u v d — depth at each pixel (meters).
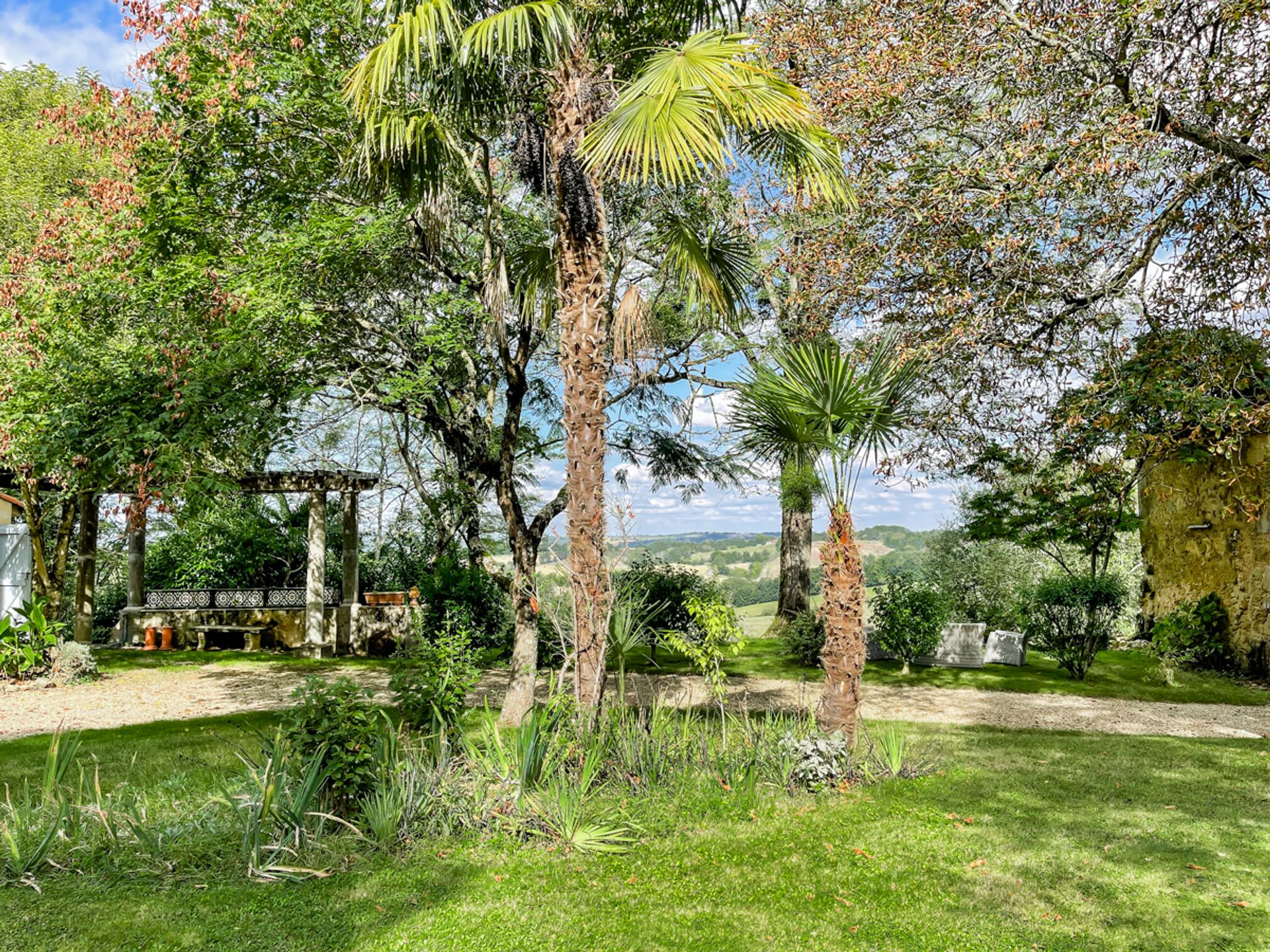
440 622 11.51
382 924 3.44
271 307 6.79
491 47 5.20
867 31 7.56
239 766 6.10
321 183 8.08
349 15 7.54
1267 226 7.15
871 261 7.91
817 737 5.73
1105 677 11.51
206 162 7.93
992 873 4.05
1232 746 7.05
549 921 3.48
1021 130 7.04
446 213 7.39
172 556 17.88
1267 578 11.42
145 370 7.44
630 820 4.73
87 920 3.43
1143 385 7.51
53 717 8.73
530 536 8.52
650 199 8.56
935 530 18.72
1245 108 6.91
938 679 11.27
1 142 13.05
